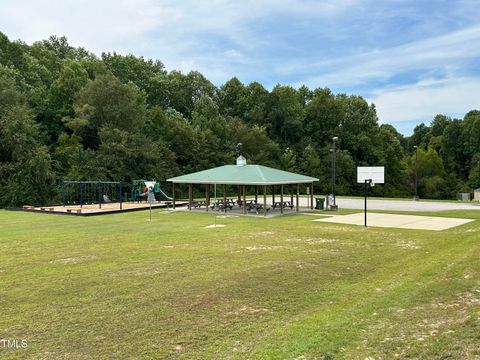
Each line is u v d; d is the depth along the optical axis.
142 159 45.41
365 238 15.98
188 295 8.32
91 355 5.52
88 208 30.33
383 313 6.66
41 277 9.89
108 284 9.20
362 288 8.64
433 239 15.54
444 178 71.81
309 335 5.93
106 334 6.26
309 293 8.42
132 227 19.67
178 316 7.06
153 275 10.02
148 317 7.01
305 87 83.38
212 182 27.47
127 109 47.22
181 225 20.44
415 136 104.50
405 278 9.13
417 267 10.30
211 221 22.33
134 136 44.66
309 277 9.77
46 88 53.12
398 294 7.75
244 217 24.56
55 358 5.45
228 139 60.78
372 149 70.81
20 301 7.99
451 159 80.88
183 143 54.31
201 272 10.30
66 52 76.25
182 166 53.69
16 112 37.00
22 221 22.77
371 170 19.83
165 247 14.02
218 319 6.89
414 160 72.94
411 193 70.31
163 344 5.86
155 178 45.47
